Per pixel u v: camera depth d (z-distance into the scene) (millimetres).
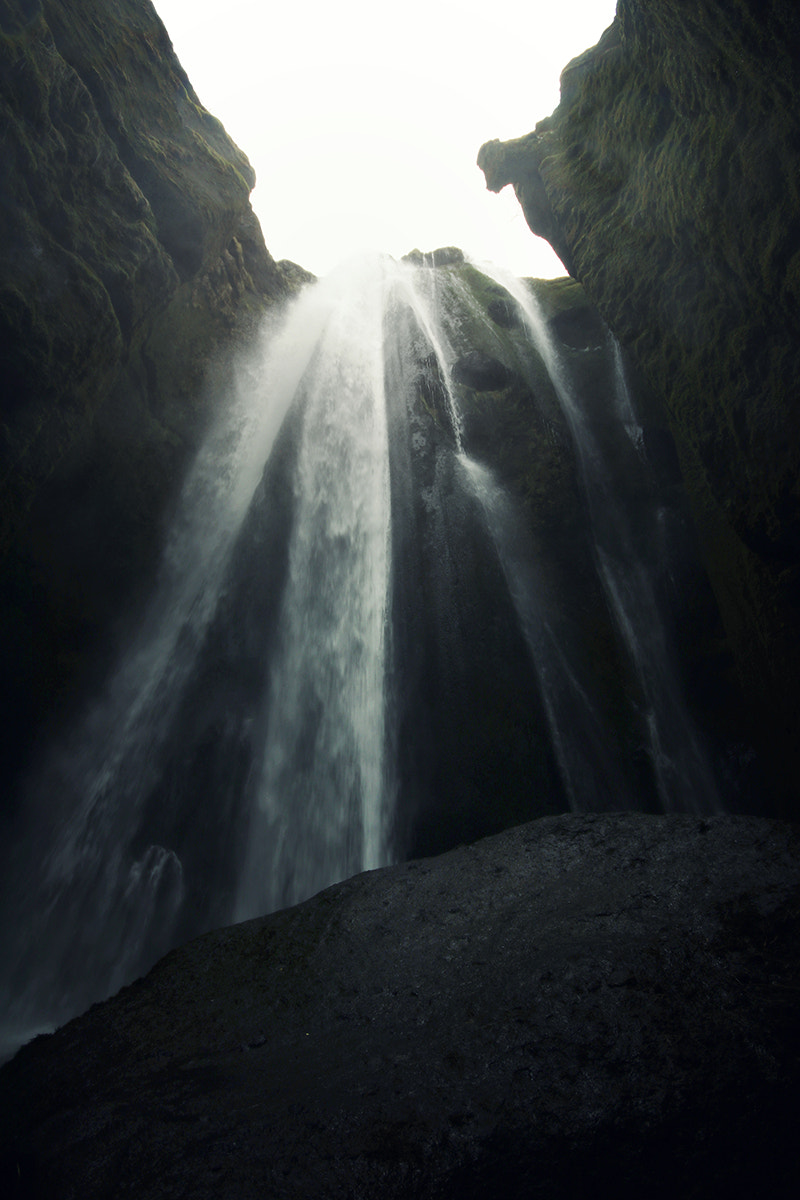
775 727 10312
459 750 11297
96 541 11977
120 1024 3826
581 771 11320
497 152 15289
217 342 14672
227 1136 2598
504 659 11906
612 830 4625
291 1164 2414
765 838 4051
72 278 8969
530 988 3254
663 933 3451
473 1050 2924
